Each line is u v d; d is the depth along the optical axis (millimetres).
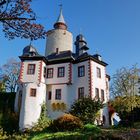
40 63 35938
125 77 35344
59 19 48438
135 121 32375
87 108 29969
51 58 39906
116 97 35688
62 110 34062
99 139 19719
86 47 39656
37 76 35125
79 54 39406
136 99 33375
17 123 33031
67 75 35781
